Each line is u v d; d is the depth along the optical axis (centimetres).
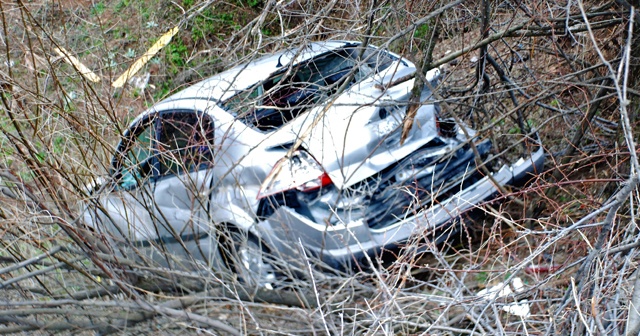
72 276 362
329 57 474
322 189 400
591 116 422
